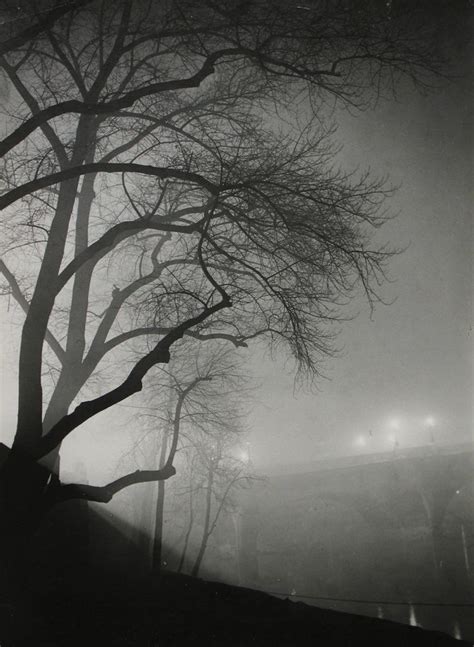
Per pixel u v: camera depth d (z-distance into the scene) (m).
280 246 12.15
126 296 12.86
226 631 10.12
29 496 9.66
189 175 10.57
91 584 12.69
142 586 13.50
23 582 9.49
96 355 12.12
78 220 13.23
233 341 13.09
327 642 10.48
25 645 8.06
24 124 9.97
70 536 15.17
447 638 11.95
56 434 9.73
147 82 12.80
